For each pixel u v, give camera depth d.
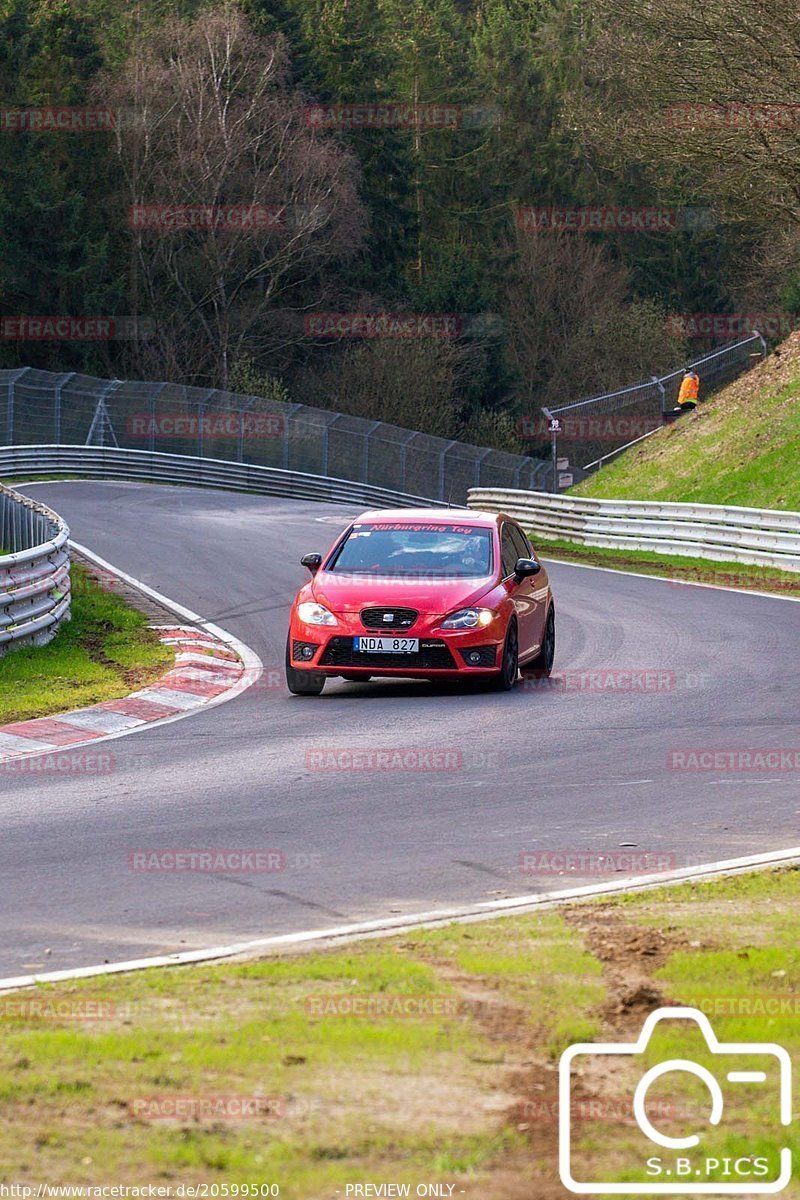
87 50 169.50
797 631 46.09
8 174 157.50
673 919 17.08
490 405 186.88
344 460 134.12
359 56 194.00
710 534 71.69
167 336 172.12
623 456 104.12
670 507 74.94
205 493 111.00
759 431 90.88
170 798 24.88
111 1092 11.48
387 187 196.00
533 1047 12.63
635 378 197.88
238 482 124.75
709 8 78.31
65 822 23.11
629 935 16.34
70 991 14.34
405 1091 11.58
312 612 35.22
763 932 16.41
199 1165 10.22
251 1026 13.04
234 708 34.12
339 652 34.75
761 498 83.12
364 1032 12.88
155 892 18.83
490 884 19.20
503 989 14.28
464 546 37.41
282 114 170.62
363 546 37.56
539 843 21.53
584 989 14.23
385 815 23.45
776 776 26.12
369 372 171.62
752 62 78.25
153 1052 12.41
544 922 16.97
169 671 38.81
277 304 183.88
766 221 89.44
